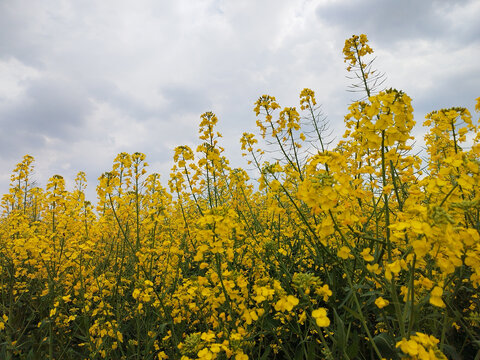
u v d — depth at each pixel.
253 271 3.10
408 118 1.60
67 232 3.76
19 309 3.88
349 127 2.77
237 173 4.29
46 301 3.53
